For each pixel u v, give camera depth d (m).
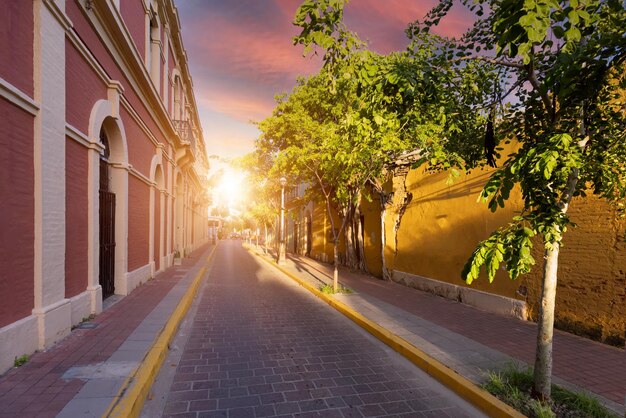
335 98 10.90
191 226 28.97
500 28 2.86
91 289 7.02
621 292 5.84
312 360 5.48
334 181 10.64
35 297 5.02
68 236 6.19
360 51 3.92
